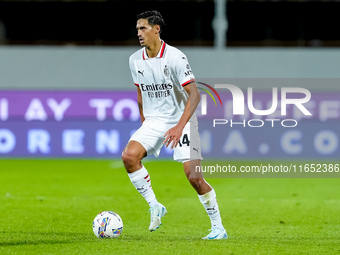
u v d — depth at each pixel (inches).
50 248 847.7
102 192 1557.6
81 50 2378.2
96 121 2297.0
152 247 853.2
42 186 1664.6
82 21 2741.1
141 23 867.4
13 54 2380.7
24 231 1005.8
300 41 2711.6
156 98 896.9
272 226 1082.1
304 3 2684.5
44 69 2372.0
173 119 903.1
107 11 2726.4
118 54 2368.4
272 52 2358.5
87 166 2087.8
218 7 2384.4
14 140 2309.3
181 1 2689.5
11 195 1494.8
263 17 2701.8
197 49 2369.6
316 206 1347.2
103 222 925.8
